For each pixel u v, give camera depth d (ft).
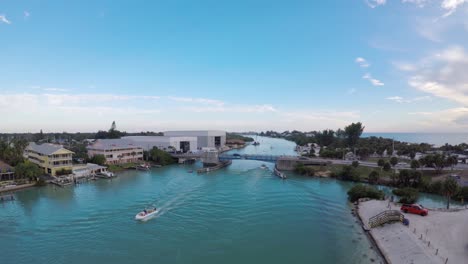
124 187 289.33
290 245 149.28
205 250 144.25
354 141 610.24
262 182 319.06
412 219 167.02
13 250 144.25
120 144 474.90
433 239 137.28
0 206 220.43
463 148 589.73
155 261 132.67
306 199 241.14
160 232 167.32
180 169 430.20
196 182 317.01
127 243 152.46
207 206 219.00
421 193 260.21
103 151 428.56
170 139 559.79
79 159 424.05
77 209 211.41
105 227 175.11
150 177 352.90
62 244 151.23
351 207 216.33
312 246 147.74
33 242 153.69
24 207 217.56
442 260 116.06
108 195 254.06
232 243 152.35
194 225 178.60
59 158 336.08
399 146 645.10
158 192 265.13
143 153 501.15
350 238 156.97
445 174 317.01
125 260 133.69
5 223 182.09
